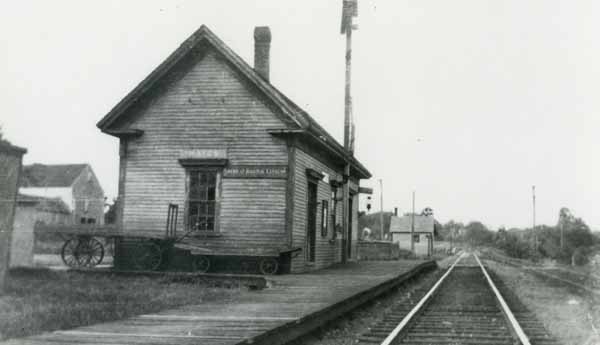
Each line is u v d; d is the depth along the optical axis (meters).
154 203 19.38
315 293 12.27
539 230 82.62
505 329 10.37
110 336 7.23
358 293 12.41
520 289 20.48
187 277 15.60
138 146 19.75
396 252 43.72
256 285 14.97
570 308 14.76
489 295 17.16
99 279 15.37
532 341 9.20
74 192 34.88
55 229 18.64
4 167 11.06
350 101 25.23
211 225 19.05
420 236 88.69
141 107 19.83
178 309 9.90
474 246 170.62
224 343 6.71
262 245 18.48
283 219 18.48
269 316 8.91
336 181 24.70
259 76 19.08
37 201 19.33
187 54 19.47
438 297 16.44
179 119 19.53
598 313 13.50
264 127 18.94
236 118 19.16
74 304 10.35
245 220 18.67
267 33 21.55
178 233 19.05
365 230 68.25
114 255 19.30
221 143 19.14
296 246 19.03
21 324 7.99
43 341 6.86
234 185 18.89
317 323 9.60
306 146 20.20
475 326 10.74
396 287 17.86
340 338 9.75
